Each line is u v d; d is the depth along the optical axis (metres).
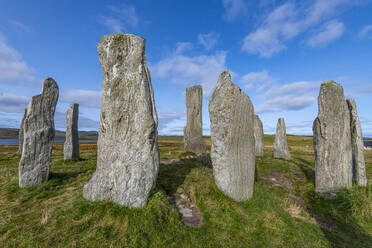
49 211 4.91
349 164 7.60
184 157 12.94
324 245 4.52
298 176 10.59
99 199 5.09
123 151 5.04
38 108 7.52
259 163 13.54
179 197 5.90
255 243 4.29
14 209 5.23
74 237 3.88
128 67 5.17
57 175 8.49
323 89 7.64
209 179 6.88
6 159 14.09
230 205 5.50
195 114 14.55
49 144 7.68
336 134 7.36
